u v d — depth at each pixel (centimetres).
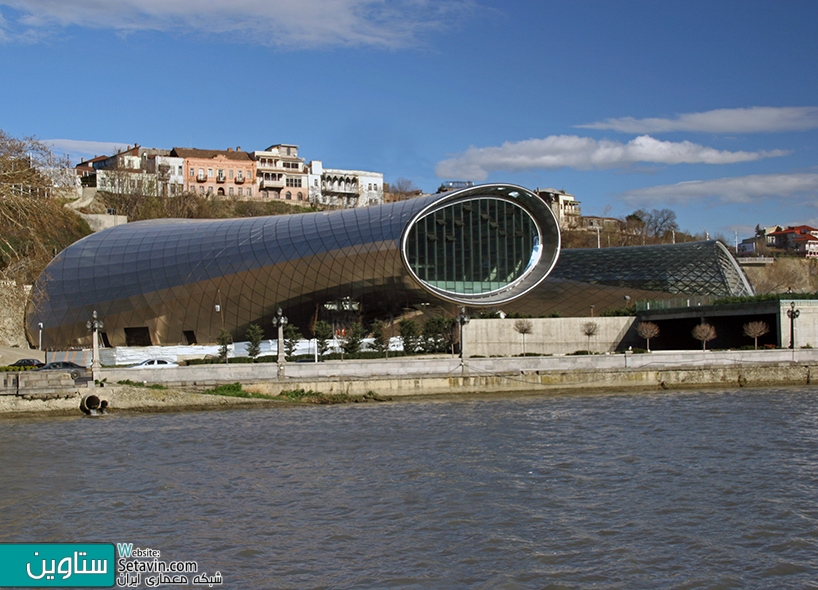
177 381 6397
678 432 4831
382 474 3797
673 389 7319
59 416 5997
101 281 9850
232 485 3634
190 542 2867
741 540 2833
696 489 3478
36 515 3197
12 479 3778
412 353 8575
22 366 7631
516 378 7056
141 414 6084
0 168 5419
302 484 3631
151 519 3136
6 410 5925
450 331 8694
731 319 9669
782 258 19188
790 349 7781
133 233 10456
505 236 9506
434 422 5325
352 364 6756
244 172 18700
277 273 9131
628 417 5462
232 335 9631
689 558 2669
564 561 2648
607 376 7244
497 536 2888
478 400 6638
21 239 6425
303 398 6506
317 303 9312
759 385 7538
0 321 10450
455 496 3400
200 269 9450
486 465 3959
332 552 2750
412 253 9144
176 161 18062
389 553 2733
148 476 3825
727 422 5194
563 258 11688
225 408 6253
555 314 10106
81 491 3550
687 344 10119
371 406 6316
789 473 3756
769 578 2506
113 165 18450
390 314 9469
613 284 11075
